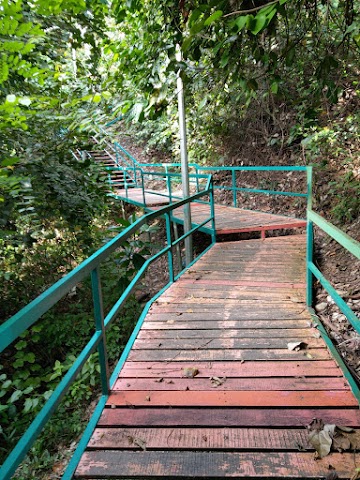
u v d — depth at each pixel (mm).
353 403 2041
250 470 1632
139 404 2102
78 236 5527
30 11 3164
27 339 5223
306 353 2611
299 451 1726
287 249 5535
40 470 3096
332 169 7109
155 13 2707
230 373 2400
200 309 3471
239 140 9875
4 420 3760
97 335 2002
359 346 2914
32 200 3469
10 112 2270
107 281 6199
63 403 3889
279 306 3477
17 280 5875
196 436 1845
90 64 4355
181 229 9227
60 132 3896
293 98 7270
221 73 3107
